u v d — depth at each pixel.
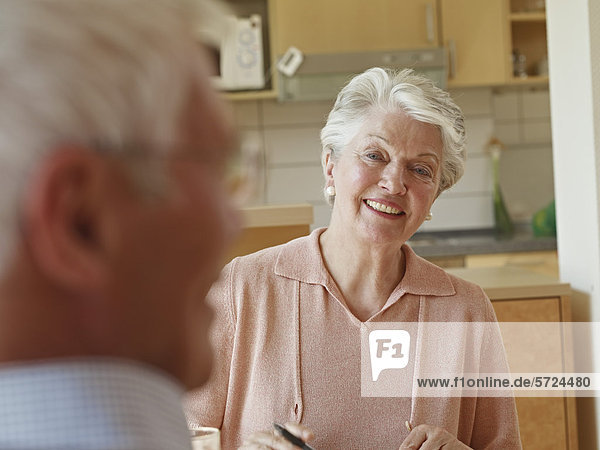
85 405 0.42
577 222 2.33
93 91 0.41
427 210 1.52
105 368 0.43
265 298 1.54
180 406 0.49
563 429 2.27
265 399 1.50
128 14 0.42
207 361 0.52
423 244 4.09
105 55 0.41
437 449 1.37
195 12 0.46
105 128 0.41
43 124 0.40
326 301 1.53
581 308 2.32
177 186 0.45
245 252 2.11
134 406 0.44
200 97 0.46
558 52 2.37
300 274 1.55
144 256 0.44
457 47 4.38
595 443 2.29
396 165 1.48
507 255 4.07
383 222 1.49
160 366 0.48
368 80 1.52
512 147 4.86
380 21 4.30
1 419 0.41
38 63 0.40
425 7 4.32
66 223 0.41
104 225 0.42
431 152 1.49
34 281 0.42
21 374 0.42
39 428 0.41
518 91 4.83
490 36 4.38
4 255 0.41
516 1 4.55
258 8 4.48
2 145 0.40
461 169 1.58
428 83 1.52
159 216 0.44
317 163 4.65
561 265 2.43
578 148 2.29
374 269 1.53
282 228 2.12
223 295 1.55
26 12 0.40
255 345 1.53
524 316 2.26
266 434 1.32
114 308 0.44
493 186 4.76
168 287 0.46
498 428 1.58
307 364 1.50
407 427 1.49
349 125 1.51
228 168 0.49
